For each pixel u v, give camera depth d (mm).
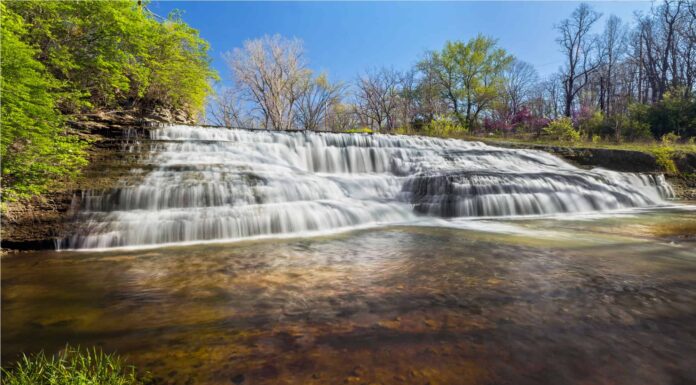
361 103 38062
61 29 7879
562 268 3361
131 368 1711
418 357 1748
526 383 1523
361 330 2072
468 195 7914
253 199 6332
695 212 8008
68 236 4711
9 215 4727
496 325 2105
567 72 39750
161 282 3113
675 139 17250
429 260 3764
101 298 2729
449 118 28969
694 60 29094
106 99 10625
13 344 1995
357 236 5391
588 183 9406
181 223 5172
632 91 37219
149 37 9922
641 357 1729
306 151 10539
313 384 1536
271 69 31547
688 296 2562
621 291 2682
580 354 1761
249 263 3762
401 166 11000
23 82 4824
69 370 1652
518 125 25766
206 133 10133
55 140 5926
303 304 2516
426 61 33438
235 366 1704
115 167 6512
